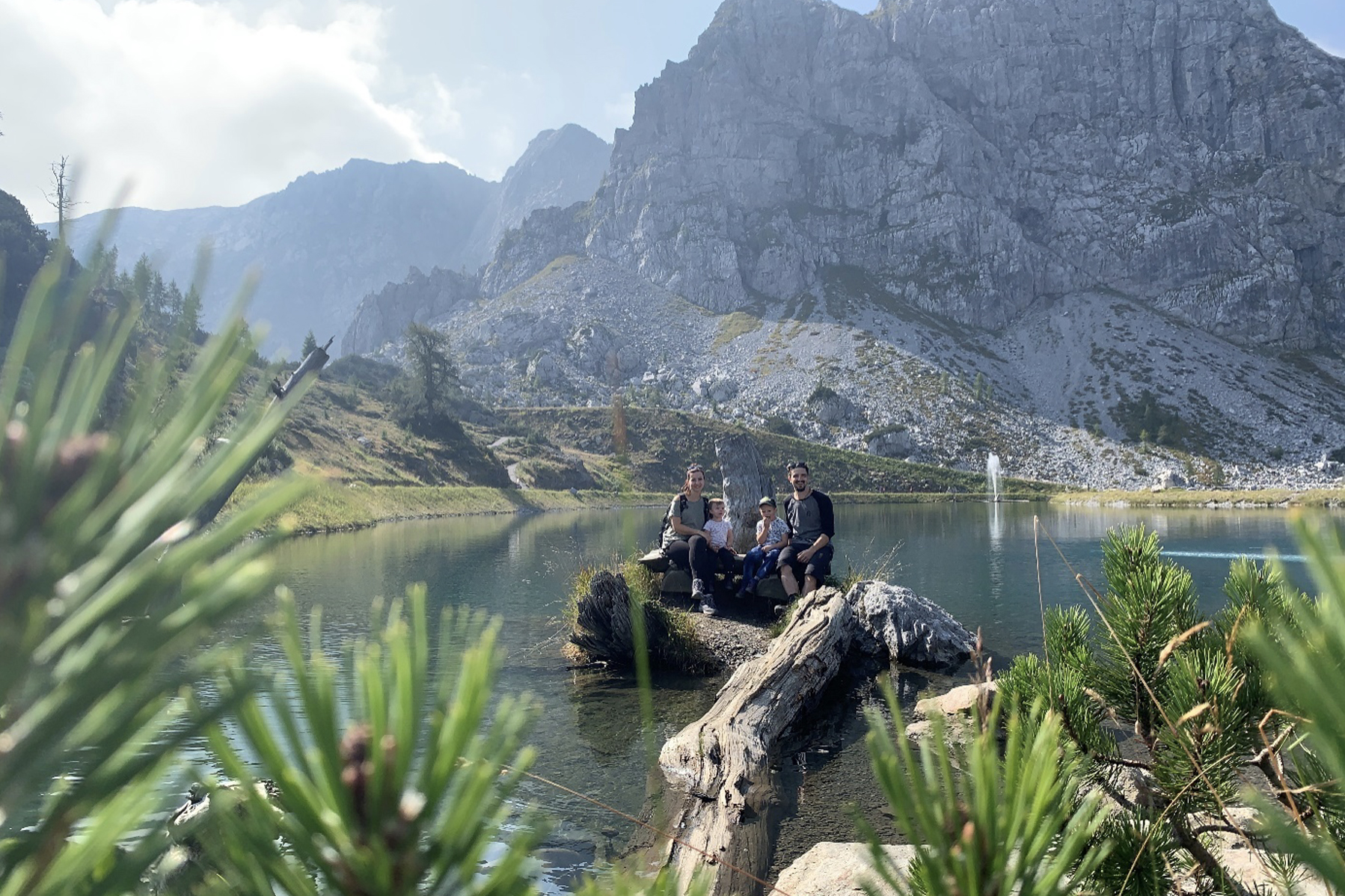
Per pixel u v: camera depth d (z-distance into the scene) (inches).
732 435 522.6
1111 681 89.5
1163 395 6003.9
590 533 1429.6
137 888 16.1
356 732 16.8
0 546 10.8
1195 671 73.0
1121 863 63.6
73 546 11.1
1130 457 5354.3
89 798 12.3
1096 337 6727.4
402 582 642.8
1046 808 25.2
